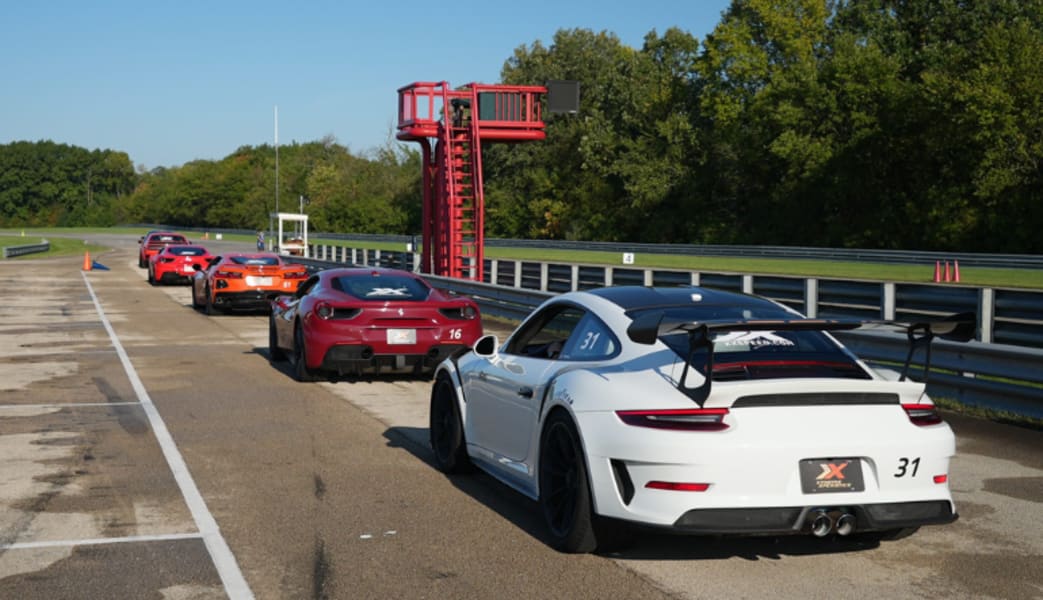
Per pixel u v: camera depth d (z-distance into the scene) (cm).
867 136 6047
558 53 9669
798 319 545
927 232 5625
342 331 1101
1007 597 450
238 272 2127
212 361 1387
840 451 457
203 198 17175
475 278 3106
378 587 462
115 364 1351
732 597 448
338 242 10300
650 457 454
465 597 448
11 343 1623
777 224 6681
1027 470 723
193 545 530
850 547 529
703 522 450
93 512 597
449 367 705
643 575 479
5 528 562
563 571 486
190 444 811
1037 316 1154
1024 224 5144
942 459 477
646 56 8431
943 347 954
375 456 768
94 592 455
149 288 3250
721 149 7481
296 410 983
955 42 6531
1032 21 6097
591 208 8256
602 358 532
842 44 6419
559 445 530
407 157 13612
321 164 15025
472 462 686
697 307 559
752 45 7325
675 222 7600
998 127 5125
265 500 629
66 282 3591
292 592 455
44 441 821
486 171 9362
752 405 459
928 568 493
